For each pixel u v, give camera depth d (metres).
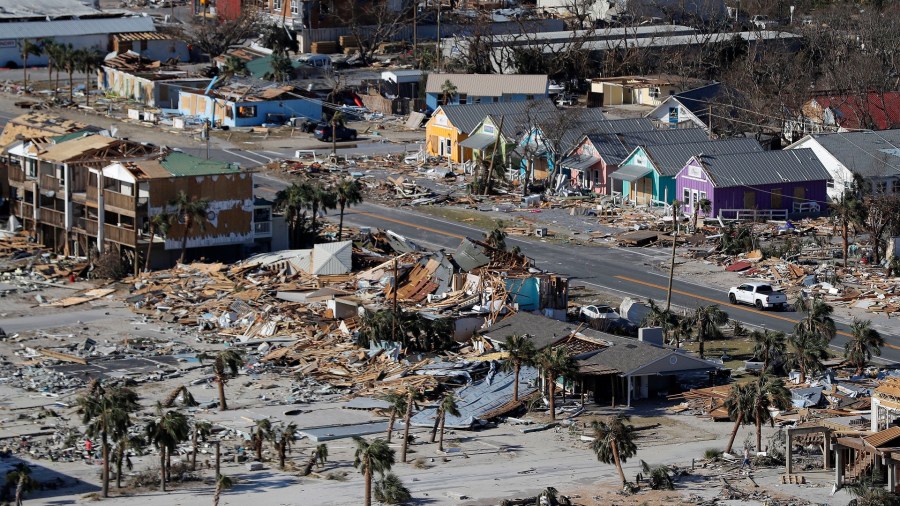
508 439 144.62
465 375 159.62
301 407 151.75
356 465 125.69
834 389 151.62
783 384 142.50
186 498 127.00
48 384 157.38
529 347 152.62
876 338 159.00
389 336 166.38
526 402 152.75
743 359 164.75
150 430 129.62
